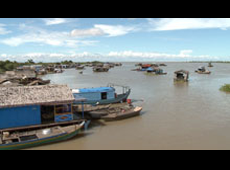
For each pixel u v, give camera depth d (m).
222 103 33.38
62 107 21.53
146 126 23.16
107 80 67.94
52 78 79.12
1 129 19.00
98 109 26.19
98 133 21.20
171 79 68.94
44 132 19.11
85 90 30.16
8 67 115.75
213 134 20.86
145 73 96.69
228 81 61.94
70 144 18.70
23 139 18.39
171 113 28.05
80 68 143.62
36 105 20.33
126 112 25.98
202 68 97.06
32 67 113.81
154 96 39.16
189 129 22.19
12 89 21.08
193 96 38.97
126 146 18.31
